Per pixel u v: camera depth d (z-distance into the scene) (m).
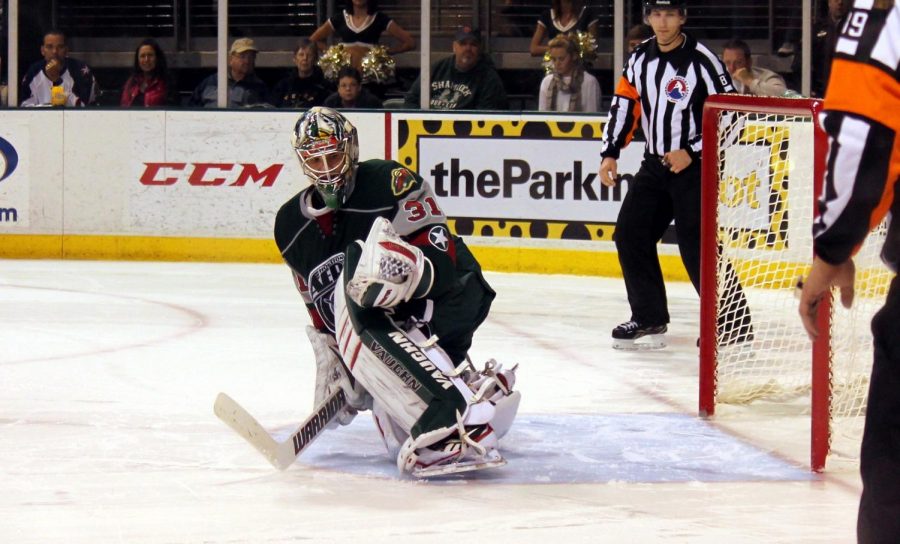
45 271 14.60
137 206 15.66
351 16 15.77
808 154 8.96
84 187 15.72
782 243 9.02
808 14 14.52
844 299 3.58
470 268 6.16
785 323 9.12
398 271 5.44
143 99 16.05
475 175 14.78
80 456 6.27
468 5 15.72
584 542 4.84
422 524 5.08
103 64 16.92
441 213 5.98
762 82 13.91
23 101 16.42
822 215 3.26
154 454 6.32
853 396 6.74
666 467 6.09
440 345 6.12
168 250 15.66
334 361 6.17
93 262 15.52
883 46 3.19
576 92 14.77
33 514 5.22
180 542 4.83
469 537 4.90
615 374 8.80
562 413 7.45
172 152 15.55
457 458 5.68
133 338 10.18
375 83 15.75
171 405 7.59
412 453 5.65
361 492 5.59
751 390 7.86
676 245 14.15
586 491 5.62
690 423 7.16
